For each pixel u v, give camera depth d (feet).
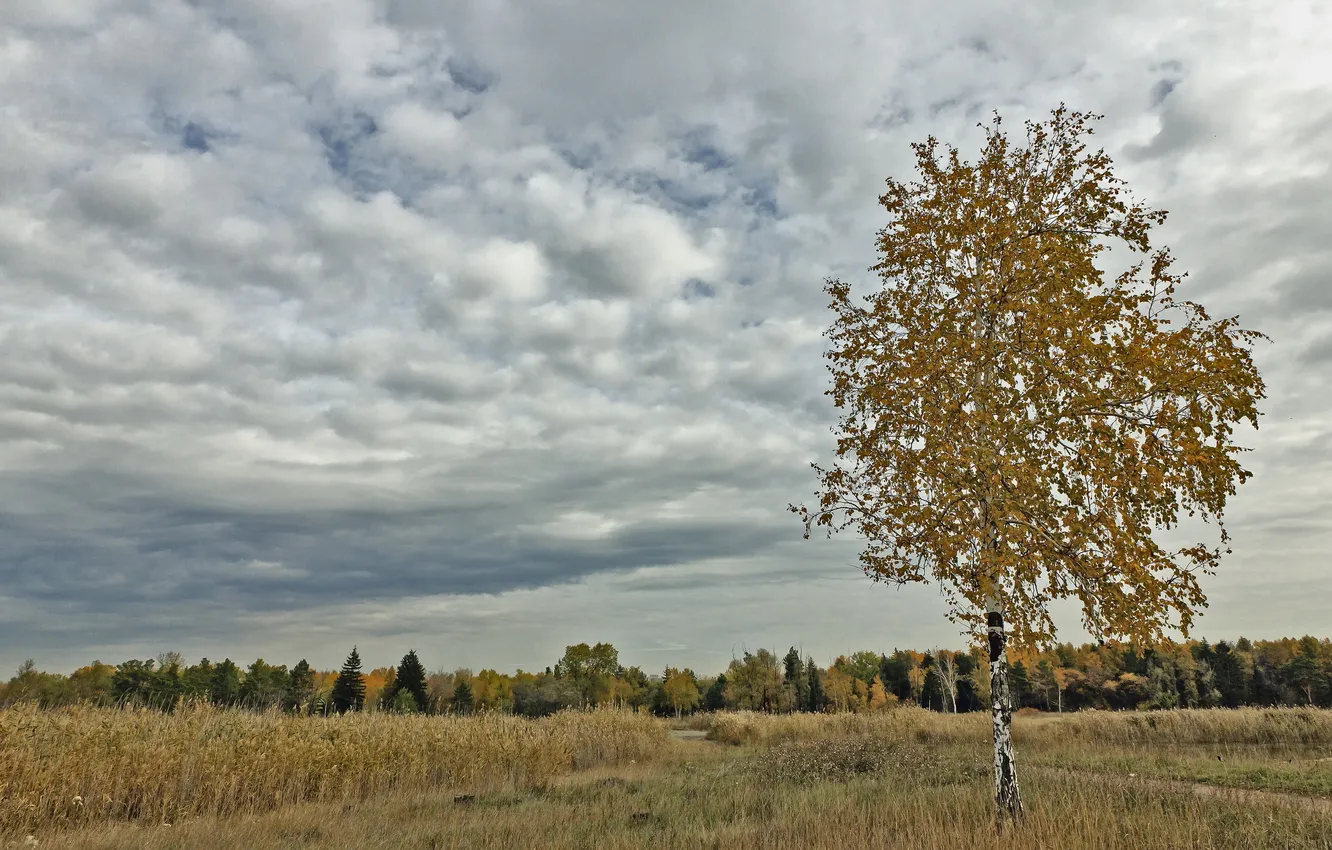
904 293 34.68
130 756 44.34
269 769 49.03
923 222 34.76
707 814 36.63
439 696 239.30
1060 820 26.03
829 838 26.76
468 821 38.01
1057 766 55.72
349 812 43.60
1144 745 73.00
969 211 33.91
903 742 83.41
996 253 33.22
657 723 98.32
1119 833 25.22
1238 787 42.32
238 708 57.72
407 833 35.37
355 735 58.08
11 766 39.42
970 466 29.17
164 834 37.17
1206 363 26.63
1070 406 28.66
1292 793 39.52
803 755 64.59
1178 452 26.99
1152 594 26.71
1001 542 28.68
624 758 81.20
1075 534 28.30
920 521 30.37
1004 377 30.66
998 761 29.14
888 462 32.94
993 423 29.25
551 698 237.45
